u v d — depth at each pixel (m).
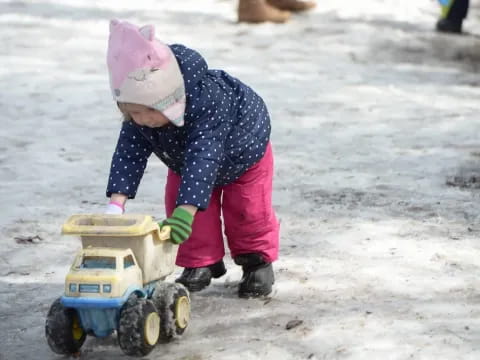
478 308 5.46
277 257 5.88
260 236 5.70
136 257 4.85
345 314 5.42
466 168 8.98
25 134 10.27
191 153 4.99
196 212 5.19
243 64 13.91
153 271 4.96
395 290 5.82
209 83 5.12
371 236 6.93
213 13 17.59
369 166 9.09
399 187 8.34
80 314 4.78
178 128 5.09
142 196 8.12
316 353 4.88
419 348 4.89
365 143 9.98
